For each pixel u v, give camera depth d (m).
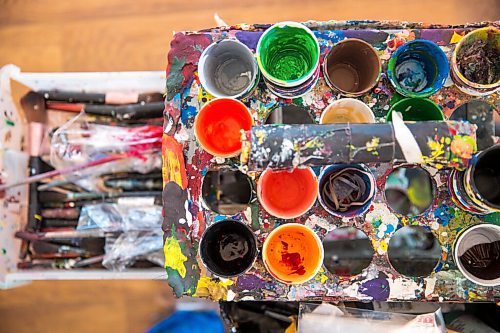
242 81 1.06
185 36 1.04
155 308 1.57
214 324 1.43
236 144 1.01
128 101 1.37
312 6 1.58
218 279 1.00
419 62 1.05
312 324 1.06
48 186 1.36
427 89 1.00
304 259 1.00
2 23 1.61
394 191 1.24
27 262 1.35
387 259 1.00
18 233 1.33
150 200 1.34
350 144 0.87
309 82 0.98
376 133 0.87
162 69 1.59
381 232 1.01
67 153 1.35
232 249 1.02
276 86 0.97
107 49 1.60
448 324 1.14
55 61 1.60
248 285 1.00
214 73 1.06
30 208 1.36
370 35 1.03
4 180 1.29
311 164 0.87
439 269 1.00
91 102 1.37
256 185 1.01
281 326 1.22
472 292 0.99
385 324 1.04
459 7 1.56
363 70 1.04
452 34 1.03
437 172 1.01
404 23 1.04
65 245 1.36
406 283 1.00
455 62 0.97
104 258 1.32
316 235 0.95
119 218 1.34
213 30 1.05
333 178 1.02
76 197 1.36
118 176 1.37
